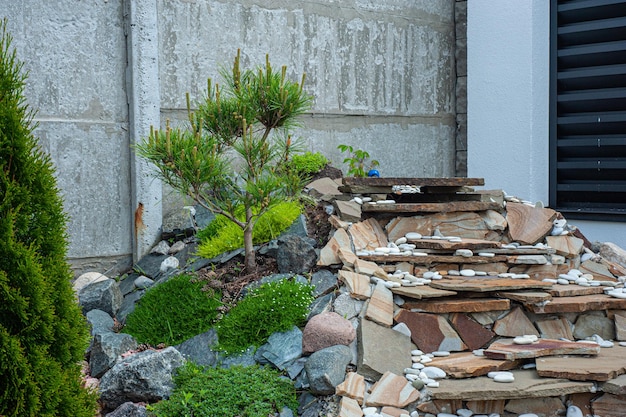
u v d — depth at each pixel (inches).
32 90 184.2
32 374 90.6
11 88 96.0
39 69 185.2
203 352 141.9
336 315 139.3
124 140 199.3
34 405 89.4
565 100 247.9
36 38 184.7
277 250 165.6
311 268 159.0
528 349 134.6
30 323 91.7
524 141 247.9
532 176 247.8
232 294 157.1
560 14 247.9
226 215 161.2
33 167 94.9
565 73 246.8
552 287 157.6
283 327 140.5
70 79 189.9
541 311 146.6
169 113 205.5
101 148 195.3
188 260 181.3
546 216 178.1
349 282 145.3
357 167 241.1
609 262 175.5
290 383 130.1
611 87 239.1
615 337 152.6
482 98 259.9
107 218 196.7
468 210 174.1
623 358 134.0
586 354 135.3
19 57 182.4
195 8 208.1
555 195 251.0
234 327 143.6
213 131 163.0
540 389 121.7
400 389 126.2
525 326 147.8
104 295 167.5
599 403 124.6
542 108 249.1
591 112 244.4
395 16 253.3
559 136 252.2
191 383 127.4
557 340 143.9
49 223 97.0
